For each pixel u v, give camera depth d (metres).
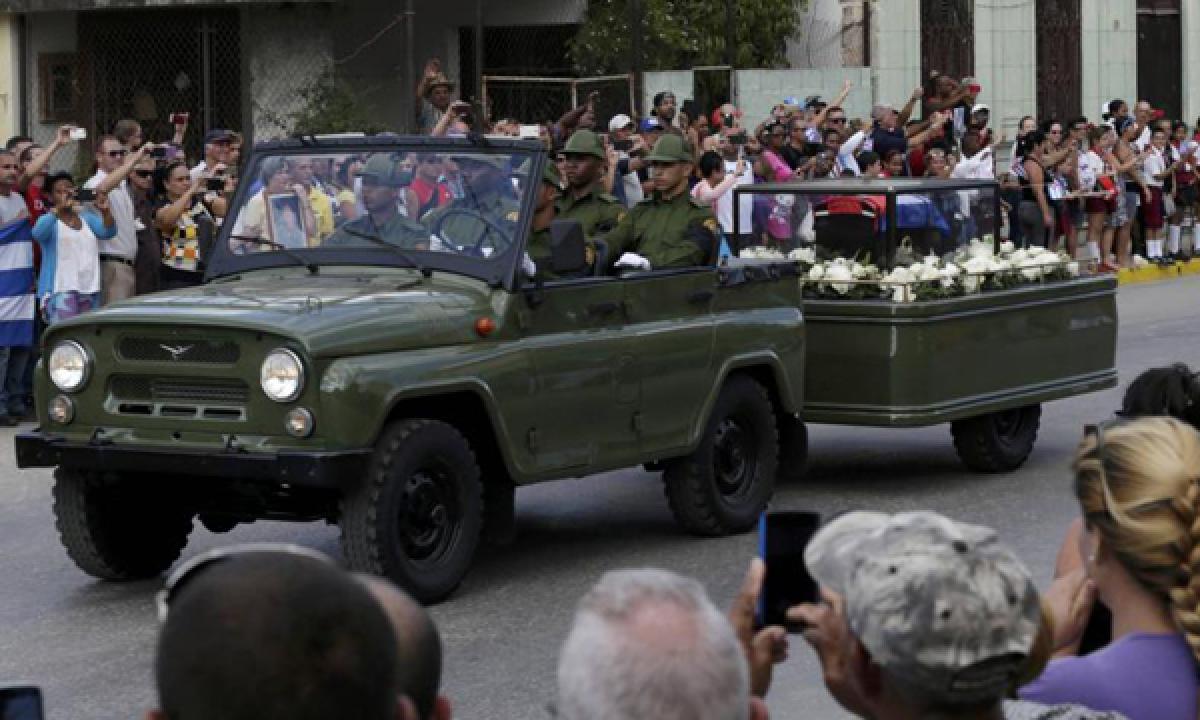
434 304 13.00
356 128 29.58
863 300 16.56
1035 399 17.45
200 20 30.14
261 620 3.63
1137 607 5.29
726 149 26.72
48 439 13.03
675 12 34.38
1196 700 5.18
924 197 17.17
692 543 14.91
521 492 17.14
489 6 32.97
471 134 14.05
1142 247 37.25
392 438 12.51
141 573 13.91
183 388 12.66
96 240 20.42
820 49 37.75
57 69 30.69
